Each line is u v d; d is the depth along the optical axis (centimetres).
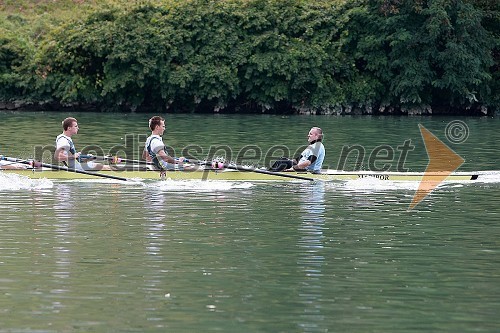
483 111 15900
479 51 15425
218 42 15750
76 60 16100
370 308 3566
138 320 3403
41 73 16100
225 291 3788
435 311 3531
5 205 5788
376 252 4506
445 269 4162
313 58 15750
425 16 15425
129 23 15750
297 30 16125
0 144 9488
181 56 15775
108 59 15662
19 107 16138
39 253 4412
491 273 4097
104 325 3344
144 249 4528
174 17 15875
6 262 4225
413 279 3991
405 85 15325
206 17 15888
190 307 3566
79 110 16262
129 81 15688
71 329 3297
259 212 5600
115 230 4991
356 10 15875
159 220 5300
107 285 3859
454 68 15312
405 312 3519
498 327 3347
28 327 3312
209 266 4200
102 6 16225
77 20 16262
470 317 3459
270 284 3897
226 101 15912
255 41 15688
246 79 15875
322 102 15812
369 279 3988
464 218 5416
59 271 4078
